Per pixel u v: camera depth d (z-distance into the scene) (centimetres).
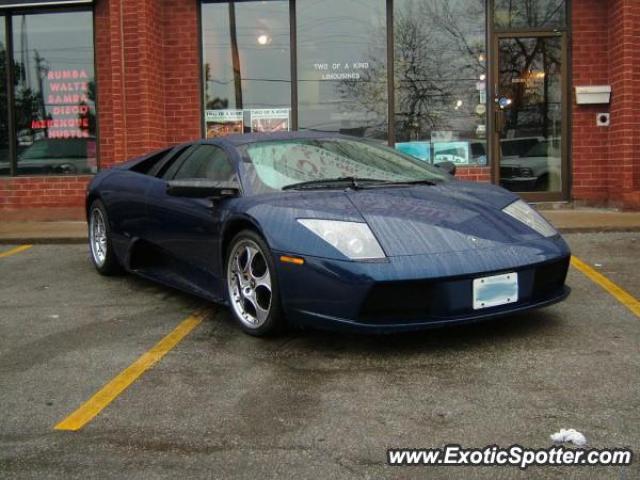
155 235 545
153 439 298
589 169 938
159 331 460
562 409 313
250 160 474
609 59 925
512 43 946
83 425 314
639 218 820
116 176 619
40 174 1015
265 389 349
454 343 407
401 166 500
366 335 428
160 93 973
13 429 312
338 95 975
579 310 471
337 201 414
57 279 632
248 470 268
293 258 388
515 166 954
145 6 919
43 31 1005
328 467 268
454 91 959
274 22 981
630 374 351
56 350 425
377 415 313
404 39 961
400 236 382
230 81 988
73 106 1005
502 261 385
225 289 455
